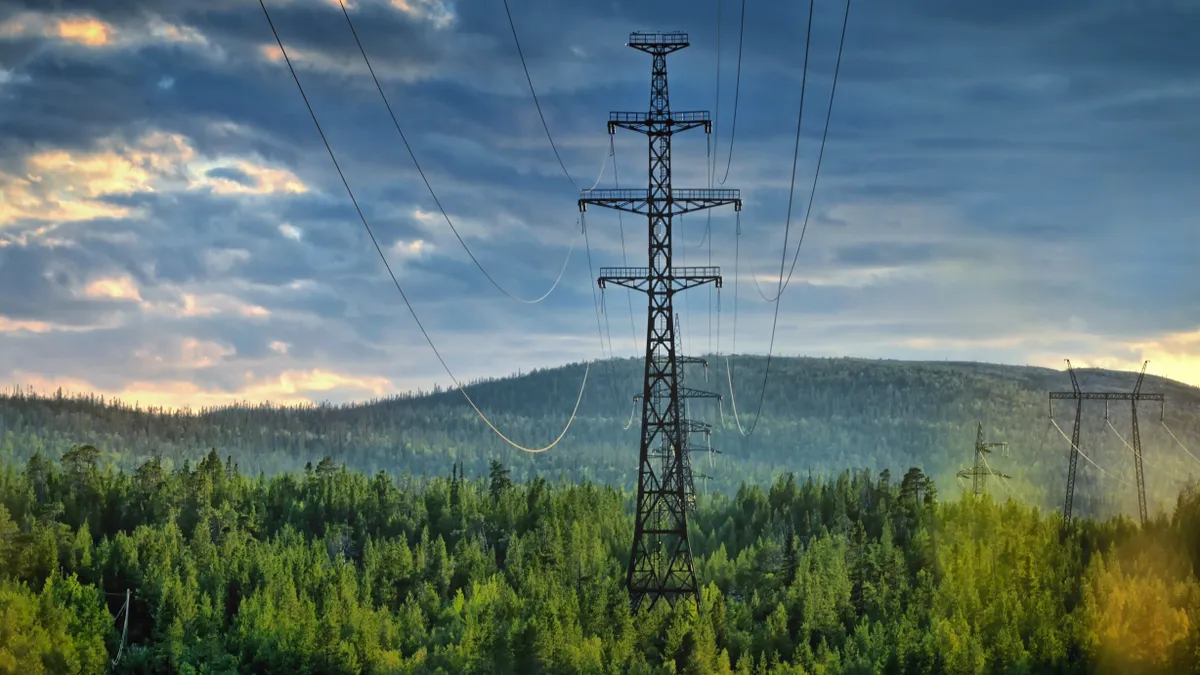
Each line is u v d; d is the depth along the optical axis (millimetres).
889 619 164500
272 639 152375
